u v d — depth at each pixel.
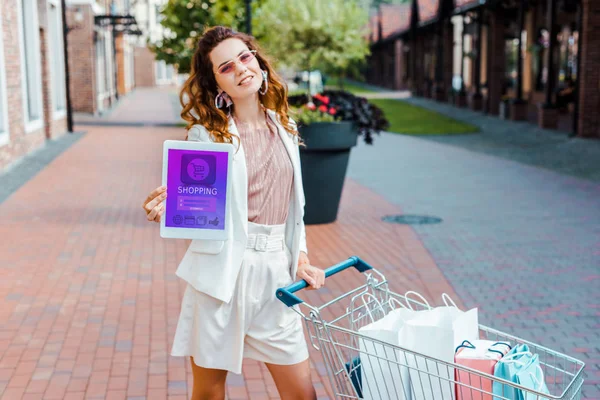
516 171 14.89
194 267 3.02
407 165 16.16
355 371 2.88
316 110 9.16
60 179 13.19
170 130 24.05
